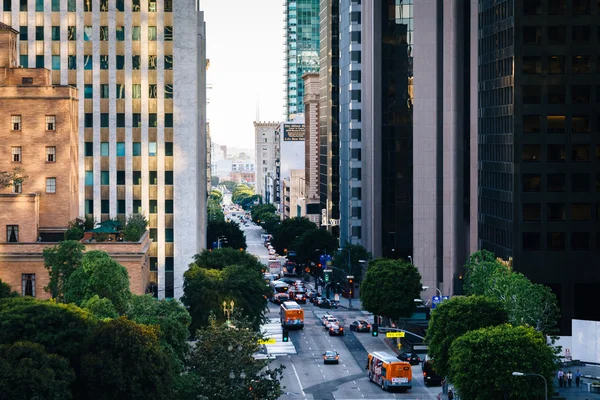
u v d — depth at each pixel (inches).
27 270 5846.5
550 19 7047.2
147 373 3853.3
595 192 7017.7
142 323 4692.4
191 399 4160.9
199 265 7721.5
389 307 7662.4
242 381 4328.3
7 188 6638.8
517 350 4704.7
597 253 7012.8
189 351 4842.5
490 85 7701.8
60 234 6619.1
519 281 5935.0
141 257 6092.5
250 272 6998.0
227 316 6446.9
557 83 7042.3
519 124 7037.4
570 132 7037.4
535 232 7022.6
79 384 3811.5
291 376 6220.5
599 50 7042.3
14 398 3479.3
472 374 4749.0
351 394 5708.7
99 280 5068.9
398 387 5767.7
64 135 6668.3
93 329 3937.0
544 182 7027.6
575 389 5792.3
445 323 5590.6
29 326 3826.3
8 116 6663.4
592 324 6407.5
